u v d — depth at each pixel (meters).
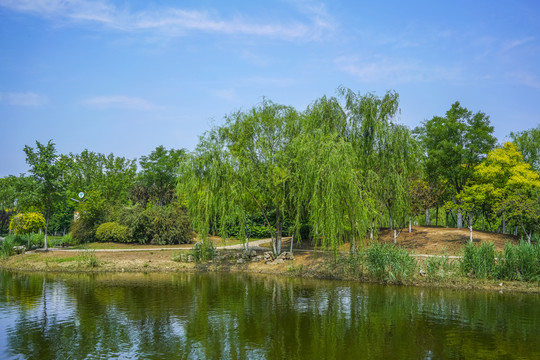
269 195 32.16
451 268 26.53
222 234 31.55
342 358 13.37
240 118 32.84
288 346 14.50
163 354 13.62
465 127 37.88
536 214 31.78
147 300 21.78
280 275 30.45
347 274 28.53
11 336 15.50
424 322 17.50
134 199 61.06
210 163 31.31
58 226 77.06
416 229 40.12
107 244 43.41
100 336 15.55
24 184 39.12
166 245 43.75
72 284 26.62
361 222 27.05
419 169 31.86
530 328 16.62
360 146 30.27
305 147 28.02
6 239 41.69
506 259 25.28
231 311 19.41
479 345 14.62
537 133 43.25
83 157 68.50
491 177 33.78
